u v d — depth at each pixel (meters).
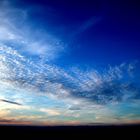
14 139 9.29
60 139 9.52
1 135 9.82
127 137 9.59
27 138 9.55
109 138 9.57
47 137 9.90
